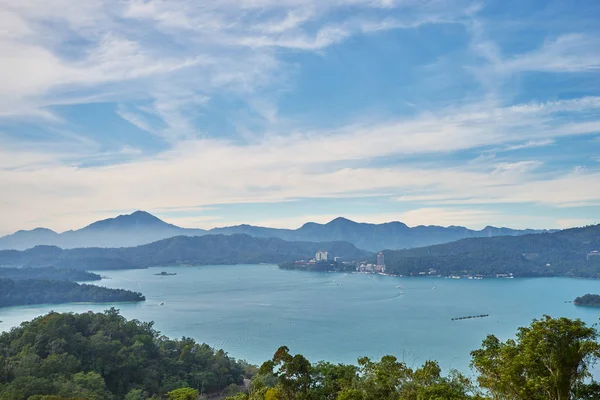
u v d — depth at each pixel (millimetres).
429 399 40969
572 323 35781
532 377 36219
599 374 92312
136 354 130500
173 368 133500
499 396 38562
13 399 87250
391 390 47062
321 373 56062
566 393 35312
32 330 125750
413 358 148250
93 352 122812
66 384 98875
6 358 107750
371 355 155625
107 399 103625
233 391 127375
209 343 184125
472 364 44062
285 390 54000
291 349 169000
